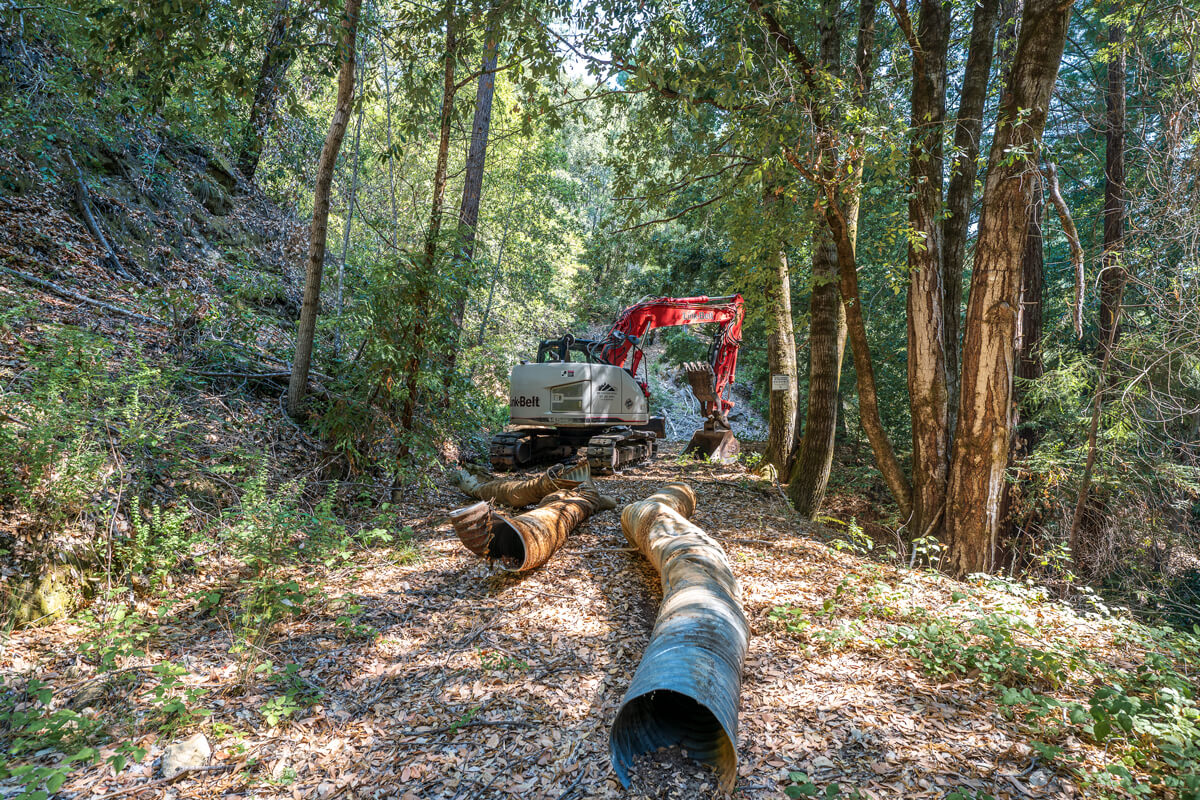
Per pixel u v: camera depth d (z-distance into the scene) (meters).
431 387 7.83
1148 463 9.83
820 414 10.91
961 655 4.04
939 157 8.05
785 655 4.16
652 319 13.91
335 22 6.94
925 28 8.24
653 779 2.92
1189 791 2.62
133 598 4.71
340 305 9.68
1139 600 9.68
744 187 9.45
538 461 12.42
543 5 7.65
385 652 4.26
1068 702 3.54
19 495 4.41
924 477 7.83
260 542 5.26
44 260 7.93
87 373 5.24
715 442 13.76
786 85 7.35
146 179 10.65
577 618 4.81
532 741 3.25
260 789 2.88
